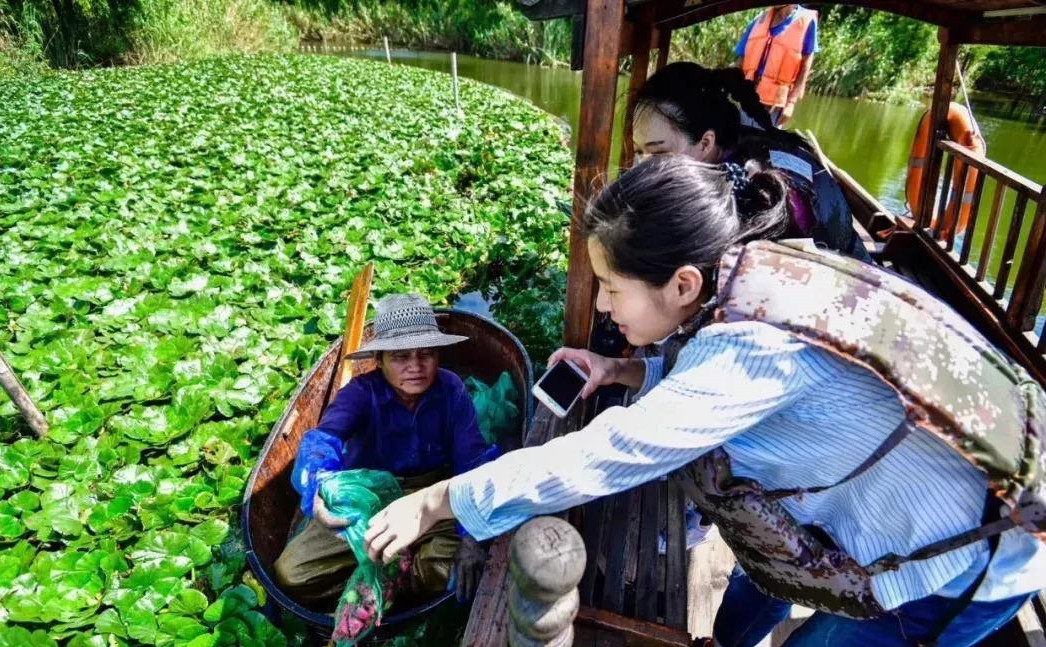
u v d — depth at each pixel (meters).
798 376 0.89
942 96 3.29
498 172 6.85
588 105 1.57
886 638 1.20
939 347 0.92
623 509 1.90
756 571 1.28
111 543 2.50
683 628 1.63
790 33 4.62
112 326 3.79
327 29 24.84
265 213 5.48
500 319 4.08
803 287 0.91
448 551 2.09
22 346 3.57
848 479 1.03
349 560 2.16
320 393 2.87
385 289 4.36
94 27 15.31
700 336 0.93
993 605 1.09
